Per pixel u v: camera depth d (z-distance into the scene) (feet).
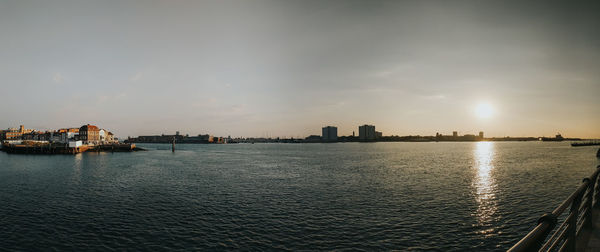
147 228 75.05
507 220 79.92
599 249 19.97
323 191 121.19
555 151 443.32
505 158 304.91
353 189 125.49
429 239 67.36
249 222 79.66
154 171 194.70
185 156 372.17
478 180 148.77
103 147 447.42
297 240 67.26
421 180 150.20
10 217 83.82
